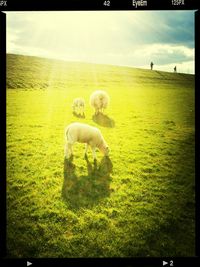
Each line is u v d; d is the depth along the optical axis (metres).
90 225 4.38
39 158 5.32
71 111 6.69
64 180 5.06
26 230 4.18
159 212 4.62
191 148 5.79
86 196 4.84
